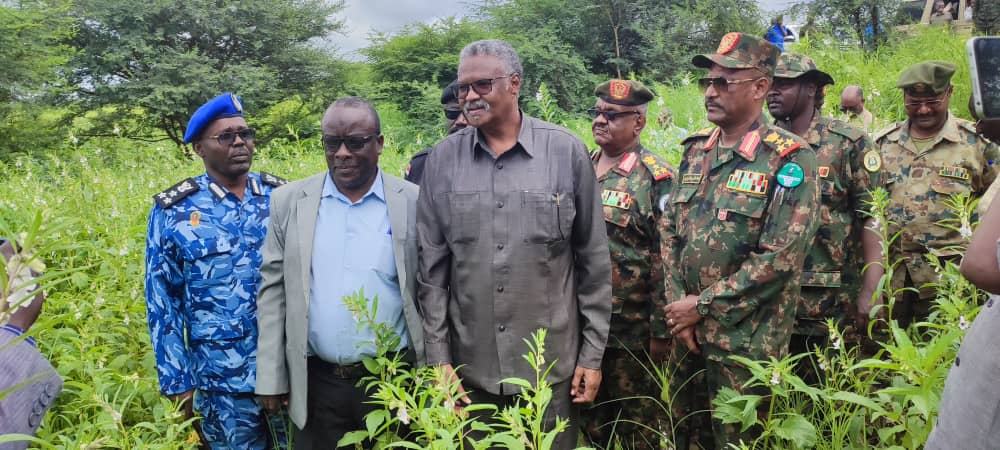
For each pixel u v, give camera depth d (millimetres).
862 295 3324
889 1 13336
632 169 3494
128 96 16766
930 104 3871
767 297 2619
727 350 2682
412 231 2760
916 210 3887
